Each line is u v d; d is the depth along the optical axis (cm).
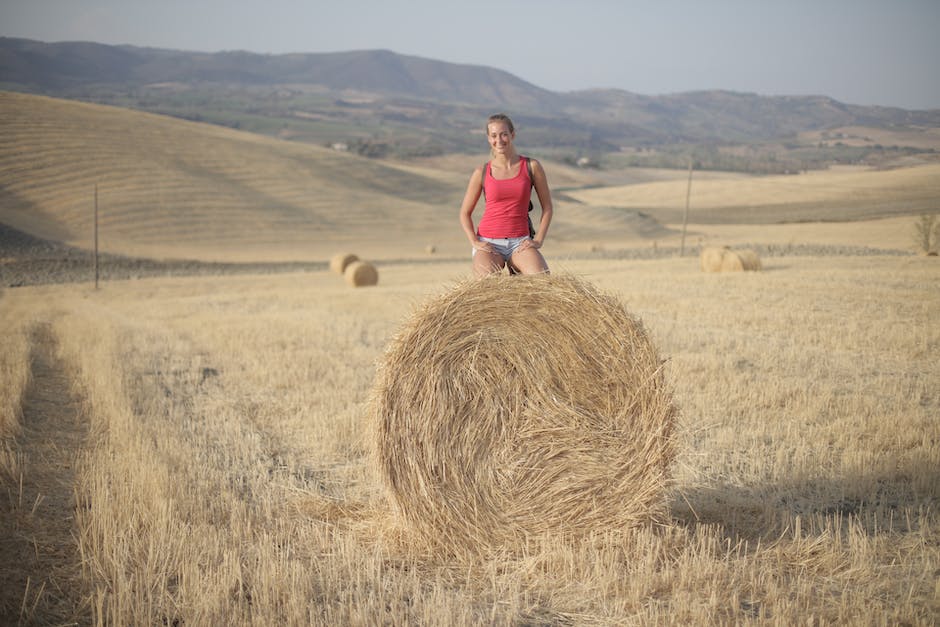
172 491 493
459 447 441
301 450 638
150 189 6650
